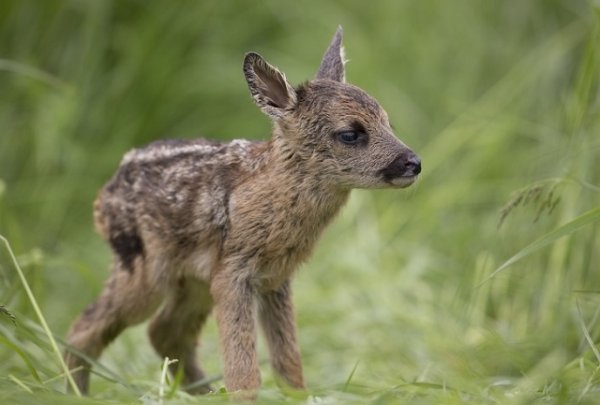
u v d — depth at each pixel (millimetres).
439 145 14703
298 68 16062
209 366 11859
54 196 15320
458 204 14664
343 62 10680
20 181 15445
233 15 16578
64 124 15258
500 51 15703
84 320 10664
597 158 11961
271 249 9820
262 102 10039
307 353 12297
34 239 15000
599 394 8625
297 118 9883
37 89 15469
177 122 16312
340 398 8664
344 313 13016
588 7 14555
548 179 10297
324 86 10055
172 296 10633
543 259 12398
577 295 10969
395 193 14930
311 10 16516
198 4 16359
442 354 11484
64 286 14578
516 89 14680
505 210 10398
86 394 10539
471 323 12297
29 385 8781
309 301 13367
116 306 10602
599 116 11828
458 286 12836
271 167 9820
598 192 11680
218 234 9961
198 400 8523
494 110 14781
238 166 10039
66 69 15727
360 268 13828
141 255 10477
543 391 9188
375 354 11828
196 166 10242
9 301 10789
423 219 14531
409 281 13516
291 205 9797
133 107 16031
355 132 9836
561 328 11266
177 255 10305
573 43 14555
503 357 11289
